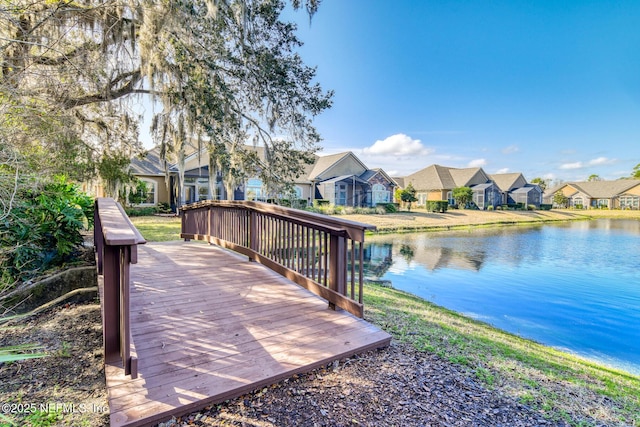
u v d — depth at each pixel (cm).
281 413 168
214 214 596
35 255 349
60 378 196
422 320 373
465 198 2872
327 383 197
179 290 349
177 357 209
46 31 410
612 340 478
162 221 1178
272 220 404
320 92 777
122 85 688
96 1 483
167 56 629
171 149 832
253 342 234
